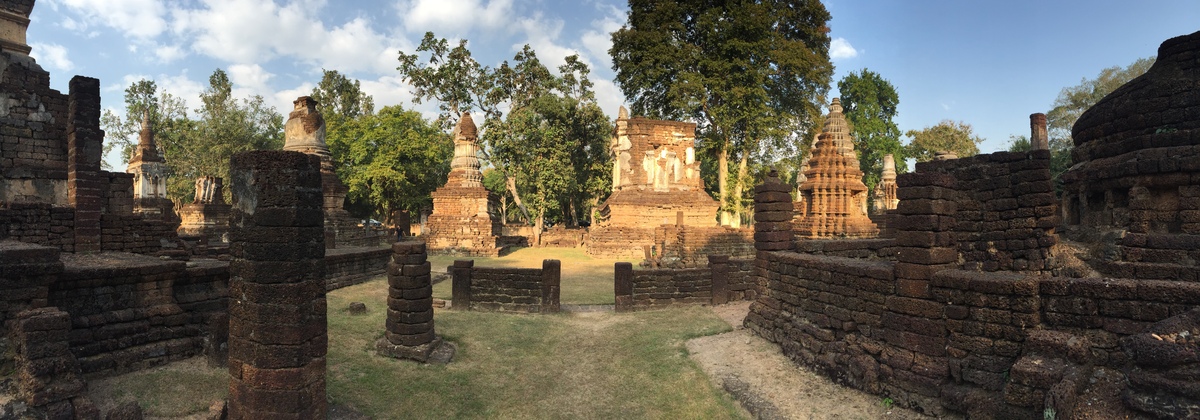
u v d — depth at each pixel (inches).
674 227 1056.2
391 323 378.3
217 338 324.2
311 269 238.7
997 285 250.5
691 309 534.0
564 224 2048.5
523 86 1657.2
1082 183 356.5
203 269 370.0
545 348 413.7
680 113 1571.1
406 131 1803.6
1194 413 173.3
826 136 920.3
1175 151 299.6
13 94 458.9
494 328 455.8
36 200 468.4
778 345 381.7
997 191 307.0
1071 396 203.2
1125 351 201.2
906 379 272.7
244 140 1951.3
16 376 246.7
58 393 232.4
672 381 338.6
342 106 2220.7
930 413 260.5
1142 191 312.0
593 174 1756.9
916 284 279.7
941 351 268.5
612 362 380.2
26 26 473.1
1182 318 195.8
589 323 486.3
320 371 242.4
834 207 898.1
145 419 251.9
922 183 282.8
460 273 536.1
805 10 1581.0
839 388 303.9
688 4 1496.1
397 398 306.5
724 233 987.3
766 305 406.9
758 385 317.7
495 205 1384.1
